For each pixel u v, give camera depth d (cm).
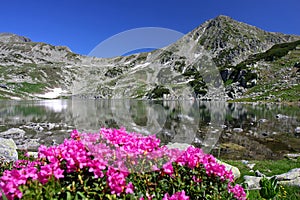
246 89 11100
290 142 2197
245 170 1154
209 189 388
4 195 281
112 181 312
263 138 2355
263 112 4866
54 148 358
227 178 408
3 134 2523
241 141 2222
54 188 300
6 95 13550
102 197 310
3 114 4628
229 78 12731
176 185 363
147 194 338
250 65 12656
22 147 2006
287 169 1187
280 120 3619
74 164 328
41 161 369
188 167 395
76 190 319
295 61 12194
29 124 3225
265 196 503
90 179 328
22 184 303
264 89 10425
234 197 403
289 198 662
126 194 322
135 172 354
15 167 549
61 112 4981
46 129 2866
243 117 4019
